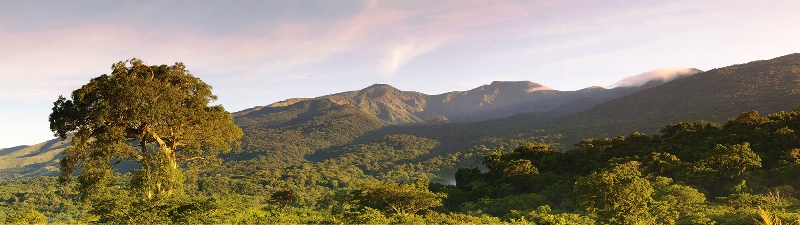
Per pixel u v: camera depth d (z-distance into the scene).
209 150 37.81
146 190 31.38
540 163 85.56
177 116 33.19
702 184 60.53
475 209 61.69
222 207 30.48
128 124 33.38
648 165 69.62
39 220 36.66
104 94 32.16
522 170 75.44
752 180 55.97
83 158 33.38
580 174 74.81
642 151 79.38
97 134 32.47
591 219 39.56
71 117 31.73
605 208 35.84
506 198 60.78
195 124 35.47
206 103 35.44
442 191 71.06
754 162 59.56
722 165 61.84
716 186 61.50
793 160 62.78
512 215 50.41
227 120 37.03
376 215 36.44
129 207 27.95
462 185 88.88
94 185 31.72
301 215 39.09
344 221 34.69
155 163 32.31
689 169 61.91
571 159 89.69
